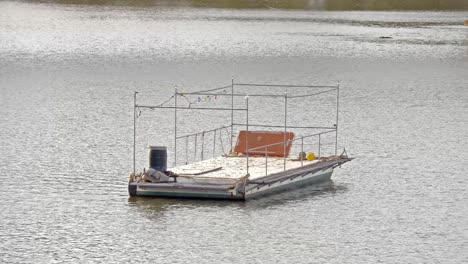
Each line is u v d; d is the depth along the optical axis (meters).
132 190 118.12
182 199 117.69
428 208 118.50
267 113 187.62
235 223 110.19
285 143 125.50
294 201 119.00
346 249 103.12
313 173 125.88
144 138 159.25
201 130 167.12
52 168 136.62
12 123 171.62
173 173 118.81
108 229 108.31
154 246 103.12
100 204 117.44
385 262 99.62
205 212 113.44
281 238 105.94
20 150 148.25
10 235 106.31
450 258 101.06
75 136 160.00
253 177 118.31
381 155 148.50
